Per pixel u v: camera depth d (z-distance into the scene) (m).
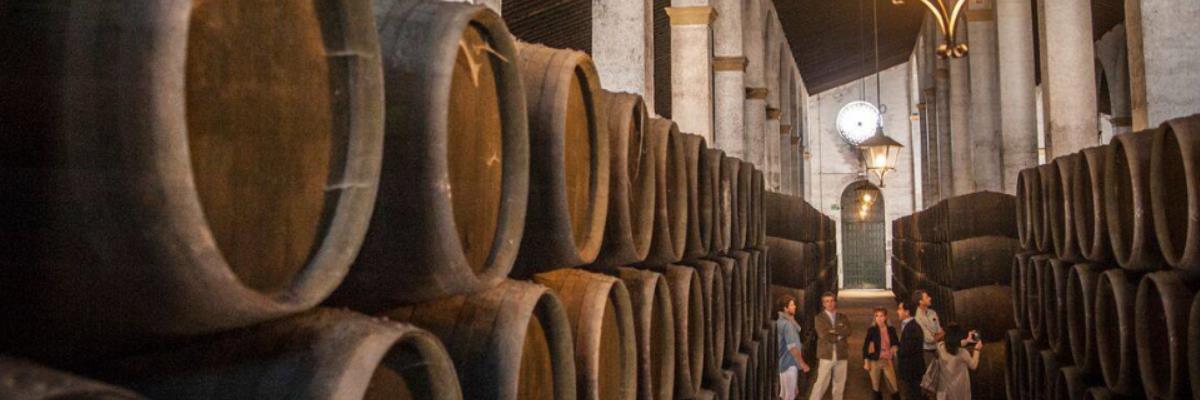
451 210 2.32
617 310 3.90
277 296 1.73
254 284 1.70
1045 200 8.31
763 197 10.12
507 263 2.81
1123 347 5.86
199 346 1.80
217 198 1.60
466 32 2.70
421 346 1.98
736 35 17.95
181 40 1.33
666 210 5.23
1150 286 5.55
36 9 1.35
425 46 2.32
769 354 10.37
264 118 1.73
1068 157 7.58
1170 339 5.07
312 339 1.78
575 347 3.44
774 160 24.56
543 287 2.86
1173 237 5.16
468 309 2.68
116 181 1.33
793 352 10.46
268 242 1.74
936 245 15.77
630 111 4.42
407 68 2.30
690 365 5.92
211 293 1.47
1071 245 7.33
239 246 1.65
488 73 2.84
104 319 1.48
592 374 3.43
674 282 5.55
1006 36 16.19
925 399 10.60
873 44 32.94
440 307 2.71
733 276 7.83
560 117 3.32
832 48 32.38
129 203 1.34
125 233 1.36
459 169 2.61
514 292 2.77
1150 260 5.59
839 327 11.35
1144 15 9.05
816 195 38.78
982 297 12.14
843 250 38.53
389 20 2.38
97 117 1.33
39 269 1.39
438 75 2.30
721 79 17.89
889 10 27.83
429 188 2.29
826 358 11.28
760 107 21.16
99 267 1.39
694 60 14.53
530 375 2.87
